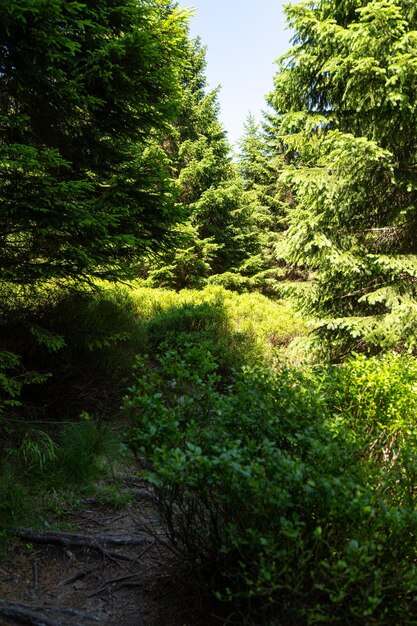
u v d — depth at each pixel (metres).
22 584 2.53
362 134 6.59
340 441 2.33
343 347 7.13
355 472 2.12
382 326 6.10
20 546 2.86
